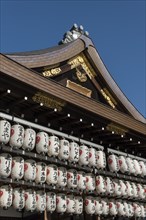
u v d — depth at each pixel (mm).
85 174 11195
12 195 8914
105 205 11969
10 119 9203
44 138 9625
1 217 10070
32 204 9180
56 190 10328
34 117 10227
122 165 12836
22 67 8664
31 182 9359
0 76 8273
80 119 10797
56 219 11781
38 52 10703
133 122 12734
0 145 8758
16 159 8992
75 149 10625
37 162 9648
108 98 13398
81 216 12242
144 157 15414
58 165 10398
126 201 13258
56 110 10000
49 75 11039
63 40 13336
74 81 12109
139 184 14016
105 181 11992
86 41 12297
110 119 11547
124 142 13531
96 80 13023
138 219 14539
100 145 12523
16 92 8898
